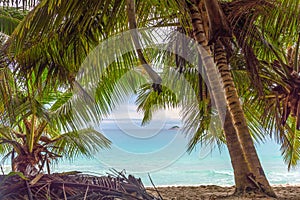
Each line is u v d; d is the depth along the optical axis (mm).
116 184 1640
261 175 3605
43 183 1491
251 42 4180
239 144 3707
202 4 3705
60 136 4684
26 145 4430
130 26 2582
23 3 2746
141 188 1700
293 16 3008
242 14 3789
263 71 4523
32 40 3232
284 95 4480
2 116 3988
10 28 4039
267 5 3414
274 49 4570
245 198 3355
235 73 4852
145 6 3359
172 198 3639
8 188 1416
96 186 1547
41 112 4164
